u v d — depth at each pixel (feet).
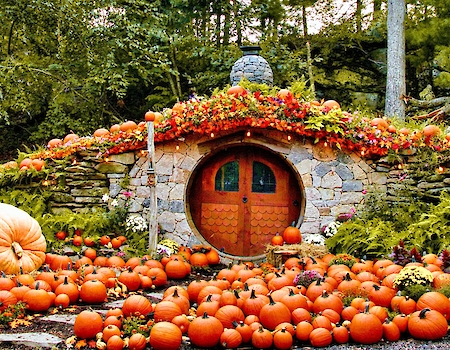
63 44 41.06
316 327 13.91
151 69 41.96
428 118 32.22
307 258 21.84
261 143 26.43
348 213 25.85
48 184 27.04
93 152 27.22
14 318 15.06
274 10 46.06
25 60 42.32
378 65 47.75
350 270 19.98
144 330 13.82
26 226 20.12
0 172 27.32
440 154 24.45
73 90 42.80
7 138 45.75
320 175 26.21
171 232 26.68
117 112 46.03
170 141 26.96
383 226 22.68
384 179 25.93
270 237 27.12
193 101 26.96
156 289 20.47
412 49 45.42
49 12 39.34
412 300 14.84
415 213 23.45
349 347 13.38
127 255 24.54
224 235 27.40
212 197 27.61
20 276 17.35
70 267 18.84
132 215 26.76
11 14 39.47
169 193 26.86
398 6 37.91
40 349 12.99
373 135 25.58
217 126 25.91
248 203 27.35
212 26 48.57
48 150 28.63
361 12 51.01
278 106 25.72
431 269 17.12
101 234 25.70
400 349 13.09
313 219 26.07
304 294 16.51
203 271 24.63
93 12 40.22
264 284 17.65
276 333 13.44
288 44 48.80
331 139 25.66
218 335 13.50
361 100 46.70
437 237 21.13
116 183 27.14
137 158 27.14
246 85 27.73
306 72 45.75
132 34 39.75
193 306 17.10
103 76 39.37
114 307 16.70
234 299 15.12
